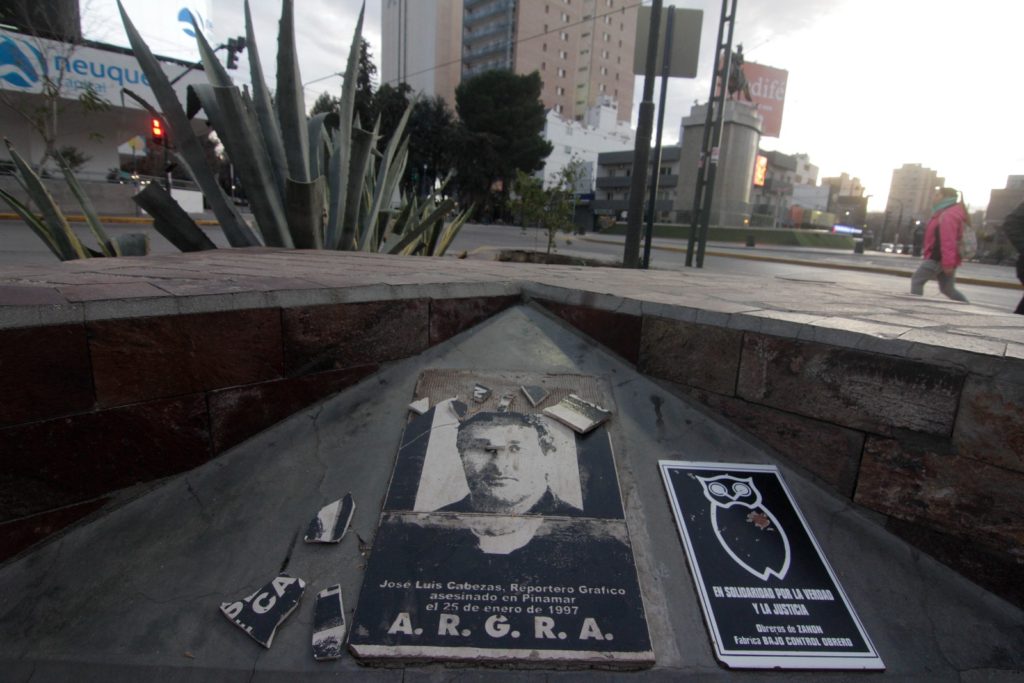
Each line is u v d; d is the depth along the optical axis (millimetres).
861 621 1355
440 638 1234
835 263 16609
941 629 1356
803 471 1728
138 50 3719
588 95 74188
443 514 1518
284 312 1742
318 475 1649
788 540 1533
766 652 1273
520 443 1750
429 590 1331
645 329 2078
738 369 1847
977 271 18469
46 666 1179
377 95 36312
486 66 71438
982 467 1414
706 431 1872
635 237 7066
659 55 7758
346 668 1195
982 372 1398
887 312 2318
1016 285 12305
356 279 2117
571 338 2309
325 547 1442
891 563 1499
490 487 1602
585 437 1808
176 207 3783
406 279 2242
